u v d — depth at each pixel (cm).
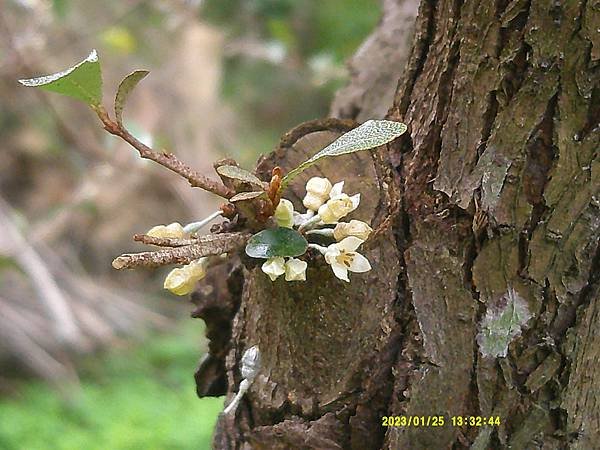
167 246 17
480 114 20
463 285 20
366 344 20
